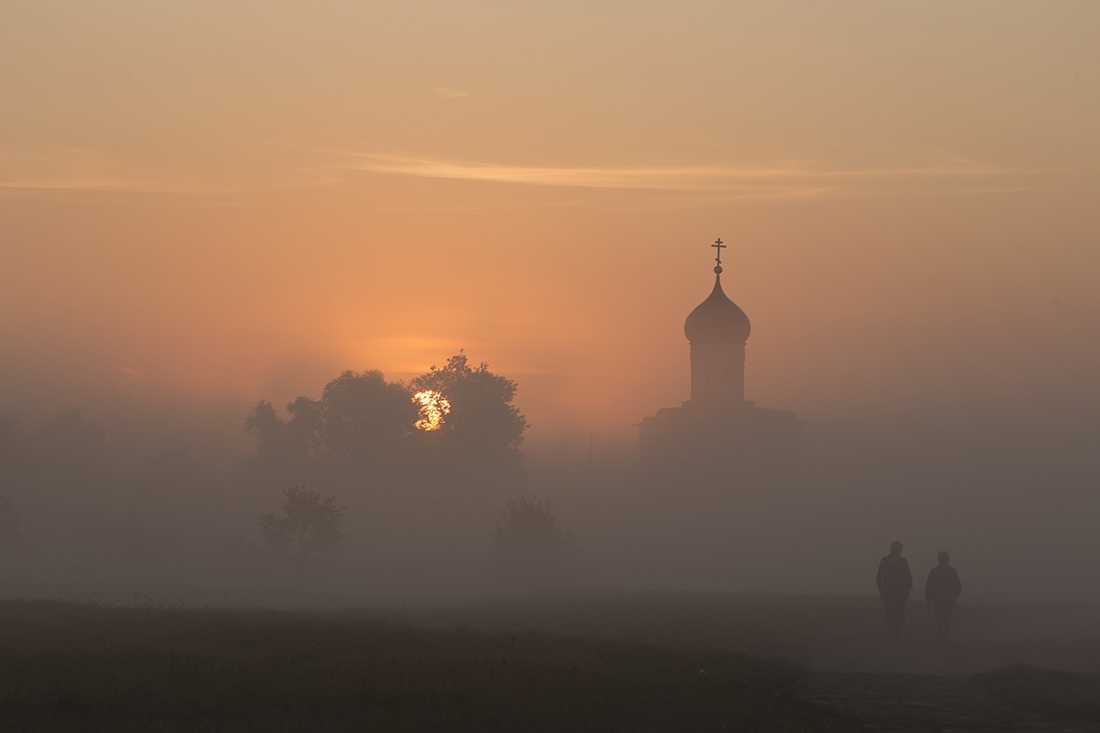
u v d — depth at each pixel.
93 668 22.52
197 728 16.03
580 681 21.36
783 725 18.12
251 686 19.89
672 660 28.06
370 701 18.69
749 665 28.39
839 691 24.69
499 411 174.50
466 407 174.50
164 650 26.62
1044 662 32.84
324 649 27.23
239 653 26.45
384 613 59.16
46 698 18.50
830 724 18.72
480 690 19.52
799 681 26.61
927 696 23.81
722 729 17.52
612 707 18.75
